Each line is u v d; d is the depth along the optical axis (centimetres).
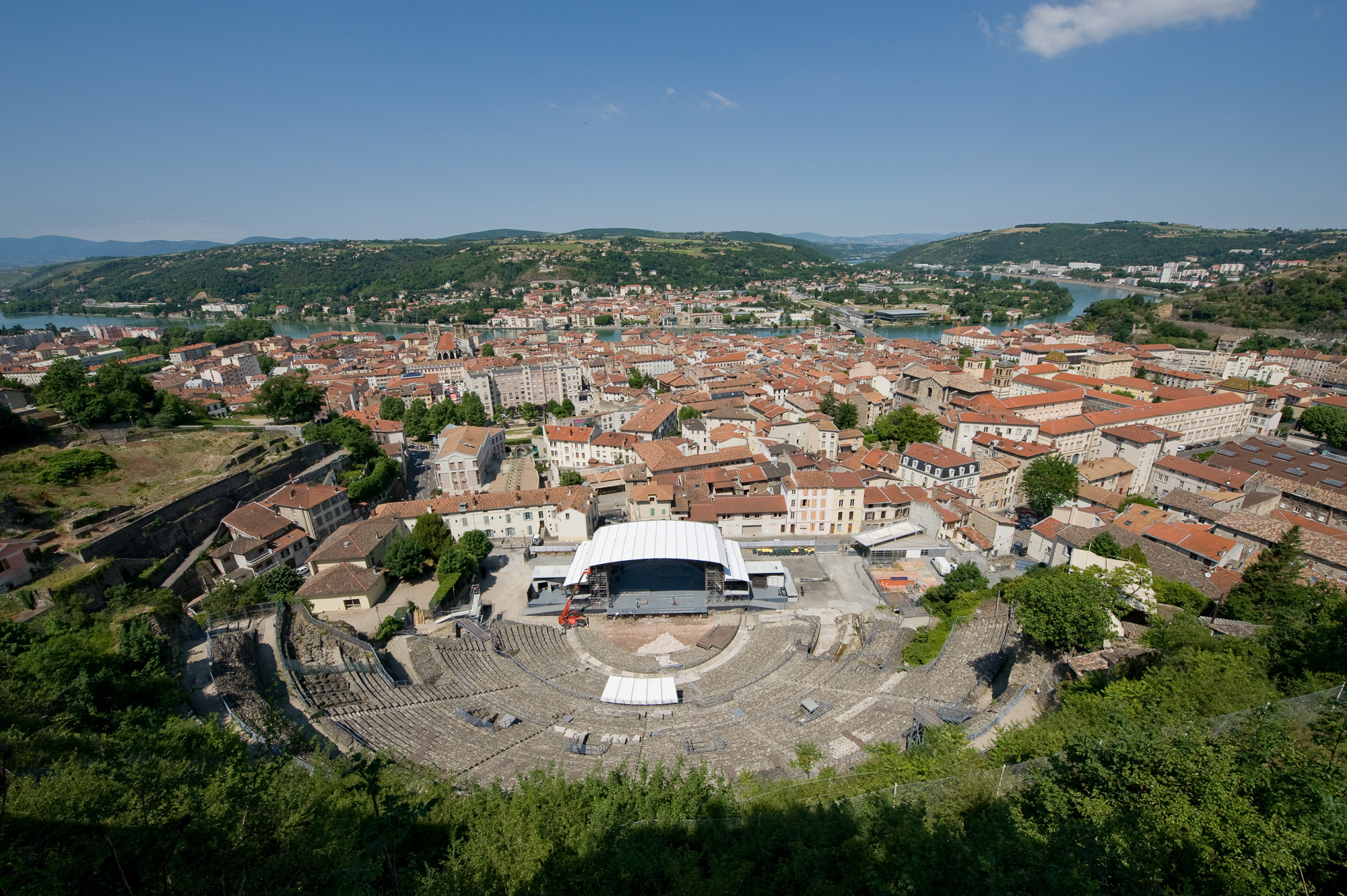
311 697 6675
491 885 3048
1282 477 12075
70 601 7462
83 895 2598
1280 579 7312
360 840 3106
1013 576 9844
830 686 7162
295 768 3744
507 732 6431
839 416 17838
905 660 7556
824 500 11712
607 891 3086
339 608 9262
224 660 6931
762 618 9406
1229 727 3516
